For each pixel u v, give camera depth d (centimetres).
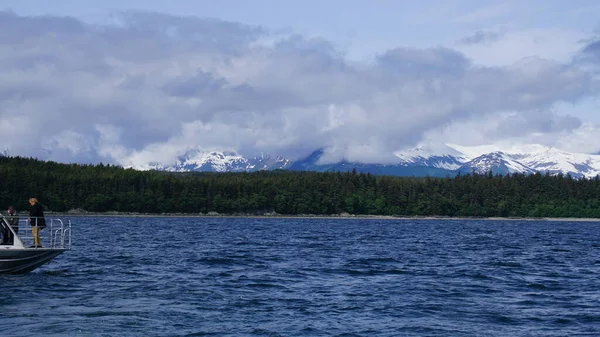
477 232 12400
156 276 3775
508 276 4056
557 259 5544
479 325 2470
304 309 2736
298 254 5697
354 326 2416
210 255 5394
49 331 2252
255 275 3919
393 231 12356
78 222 15325
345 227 14712
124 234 9188
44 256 3562
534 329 2416
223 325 2394
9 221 3544
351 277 3900
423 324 2467
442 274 4112
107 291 3133
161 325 2375
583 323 2527
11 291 3042
